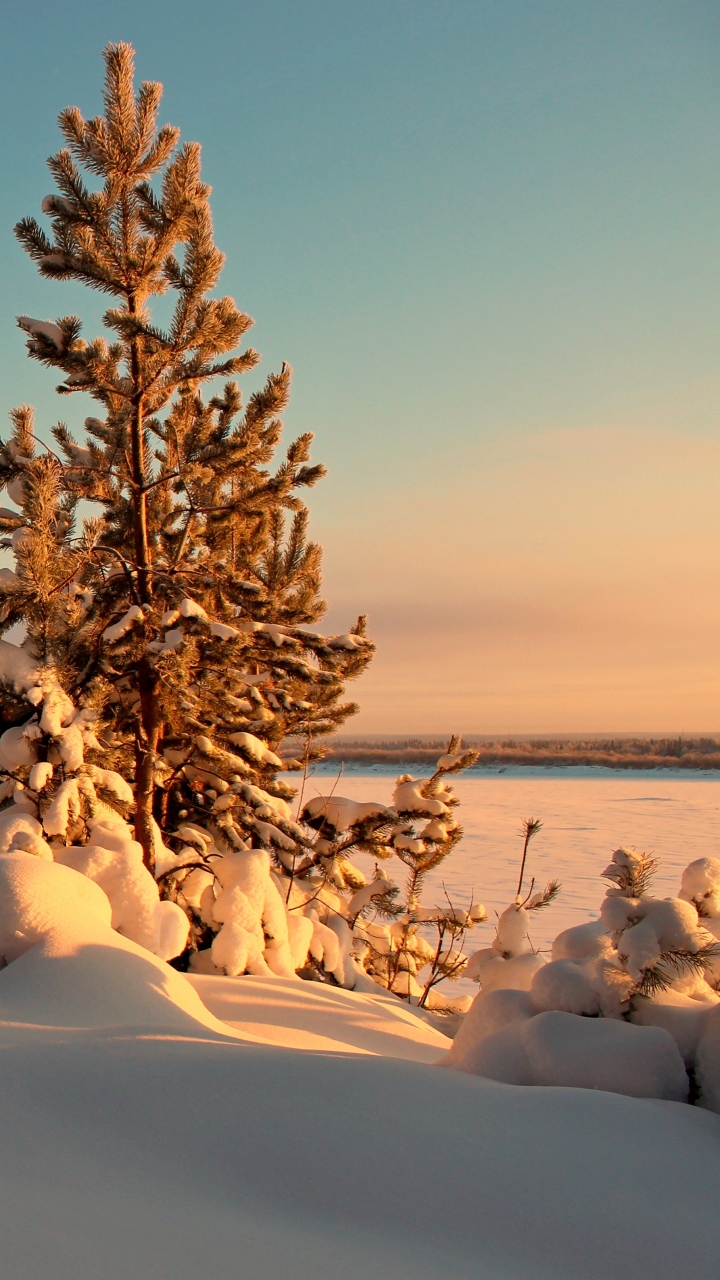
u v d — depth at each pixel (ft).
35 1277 5.11
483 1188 6.95
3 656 19.75
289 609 24.58
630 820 100.12
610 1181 7.21
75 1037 10.04
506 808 119.24
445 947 36.91
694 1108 9.44
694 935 11.82
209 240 21.42
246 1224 6.15
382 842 27.27
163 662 20.26
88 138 20.58
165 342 20.67
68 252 20.34
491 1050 10.89
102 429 23.52
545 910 45.14
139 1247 5.63
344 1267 5.68
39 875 14.55
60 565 20.57
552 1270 5.99
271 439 25.91
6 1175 6.44
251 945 20.62
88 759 19.67
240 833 24.76
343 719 29.19
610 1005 11.41
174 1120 7.71
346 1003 19.08
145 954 14.14
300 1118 7.86
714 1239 6.46
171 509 26.68
